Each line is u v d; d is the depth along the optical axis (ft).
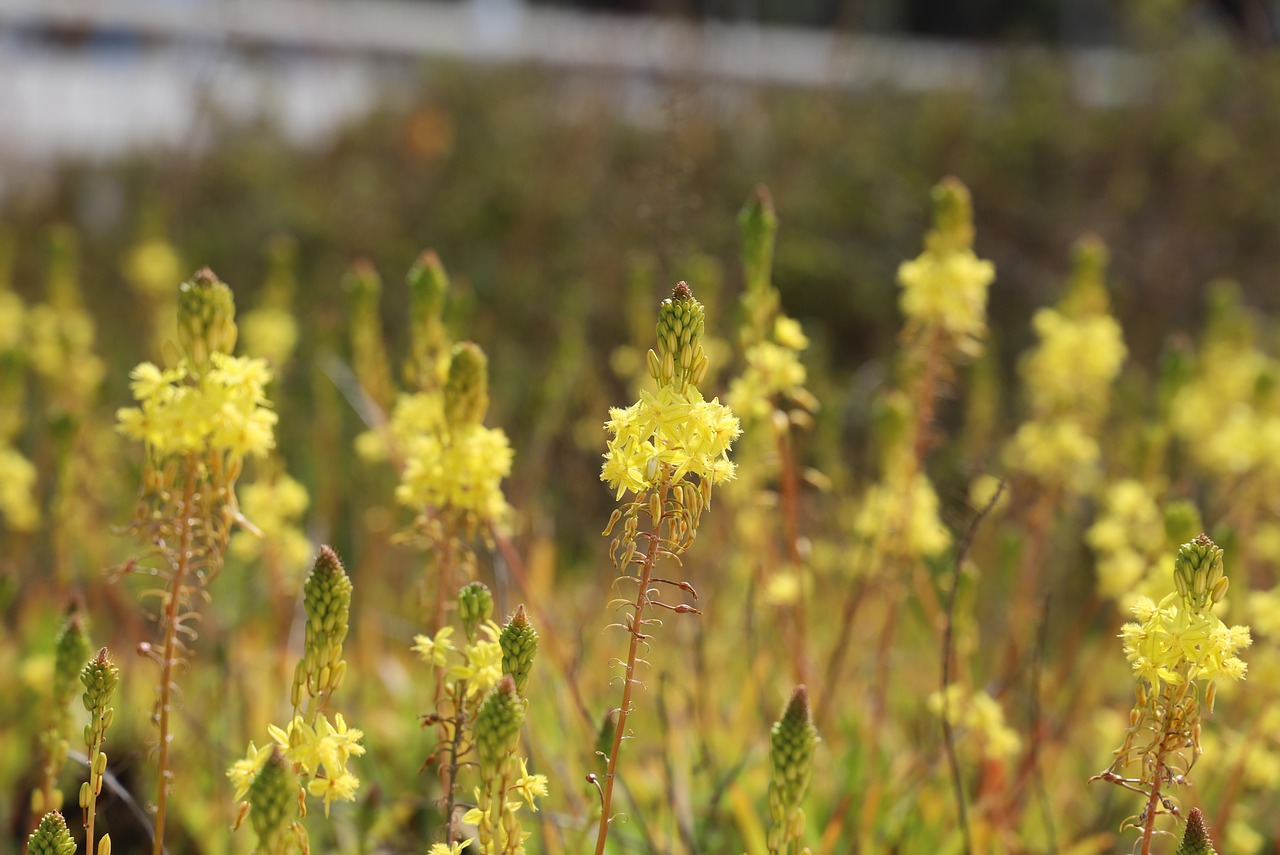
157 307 20.10
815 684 11.88
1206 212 30.32
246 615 14.78
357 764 11.95
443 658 6.86
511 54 32.48
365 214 28.35
